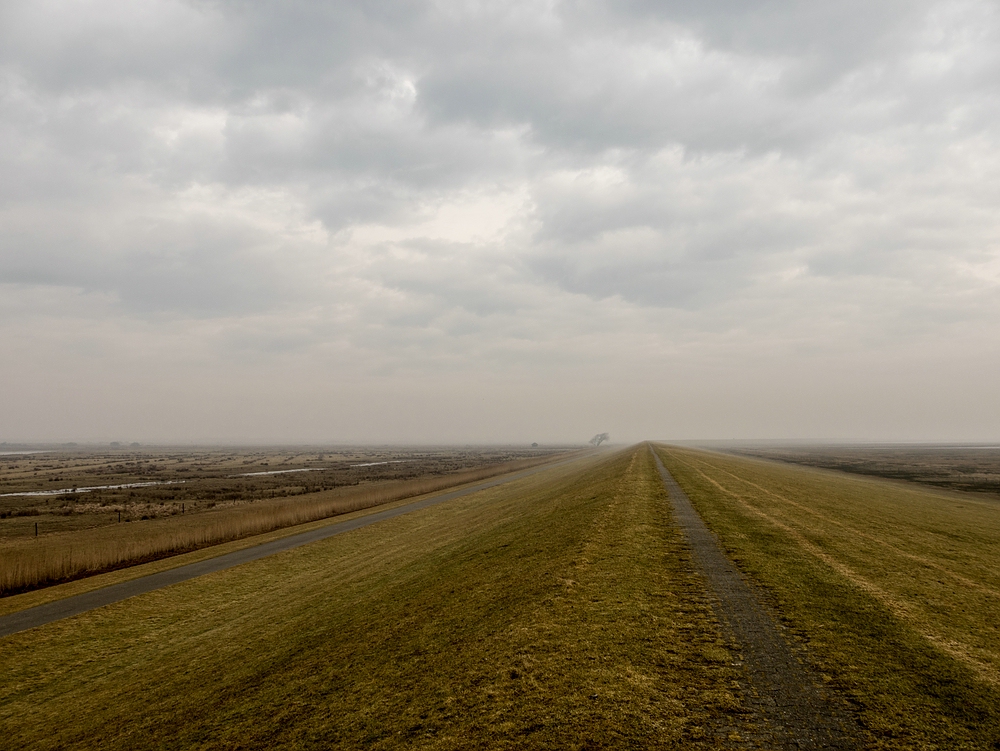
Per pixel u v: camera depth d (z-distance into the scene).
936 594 13.00
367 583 22.28
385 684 10.71
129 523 46.53
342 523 43.16
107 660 17.95
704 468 57.88
